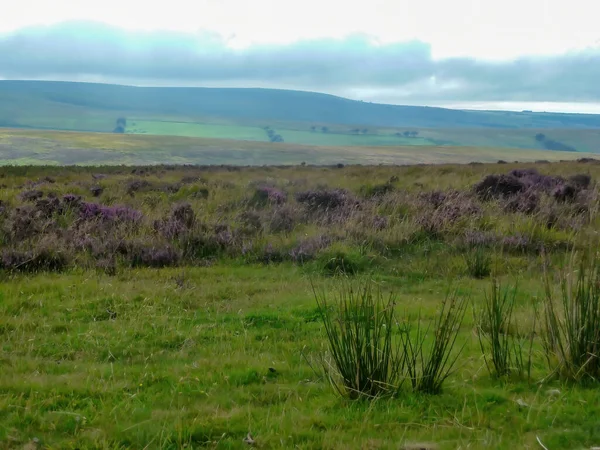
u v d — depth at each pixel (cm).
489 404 441
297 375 522
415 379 473
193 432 402
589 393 450
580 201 1395
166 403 461
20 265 962
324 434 397
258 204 1547
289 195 1644
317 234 1170
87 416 436
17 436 402
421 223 1210
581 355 490
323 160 10531
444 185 1975
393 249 1105
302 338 632
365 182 2072
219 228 1196
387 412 429
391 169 2970
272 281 932
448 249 1091
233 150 11631
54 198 1407
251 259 1076
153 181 2223
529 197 1454
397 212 1354
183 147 11581
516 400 448
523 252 1054
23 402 460
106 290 840
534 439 381
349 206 1429
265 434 399
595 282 509
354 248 1066
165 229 1177
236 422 422
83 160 8525
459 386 481
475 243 1102
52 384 496
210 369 539
